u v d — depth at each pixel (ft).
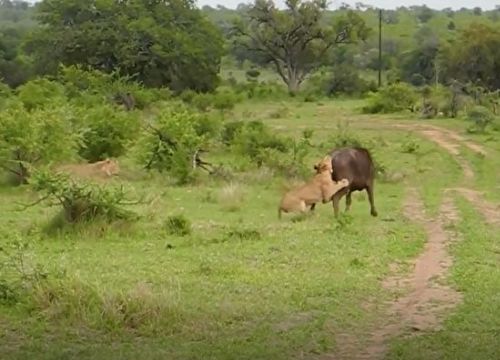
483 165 98.89
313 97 238.68
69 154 80.33
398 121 160.76
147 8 225.15
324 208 65.31
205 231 53.88
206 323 32.63
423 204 69.26
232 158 99.30
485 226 58.34
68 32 216.74
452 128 144.56
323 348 29.71
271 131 119.65
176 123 85.76
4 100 128.98
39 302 33.58
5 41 272.92
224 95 181.06
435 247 50.34
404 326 33.06
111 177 80.28
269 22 277.23
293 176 84.58
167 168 84.58
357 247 48.85
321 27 279.08
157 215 59.31
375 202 69.87
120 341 30.40
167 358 28.17
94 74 162.81
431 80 275.59
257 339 30.66
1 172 78.43
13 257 41.34
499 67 232.94
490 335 31.55
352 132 133.90
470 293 38.40
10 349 29.27
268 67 343.26
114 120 95.14
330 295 37.70
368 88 261.03
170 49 215.92
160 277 40.50
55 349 29.07
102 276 40.24
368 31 282.56
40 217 58.13
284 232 53.57
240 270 42.11
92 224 52.03
